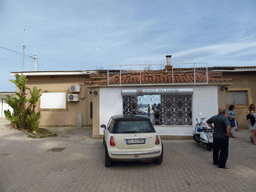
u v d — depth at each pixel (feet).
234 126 31.40
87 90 47.26
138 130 18.72
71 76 47.73
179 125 31.01
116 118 19.97
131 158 17.81
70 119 47.29
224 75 43.60
